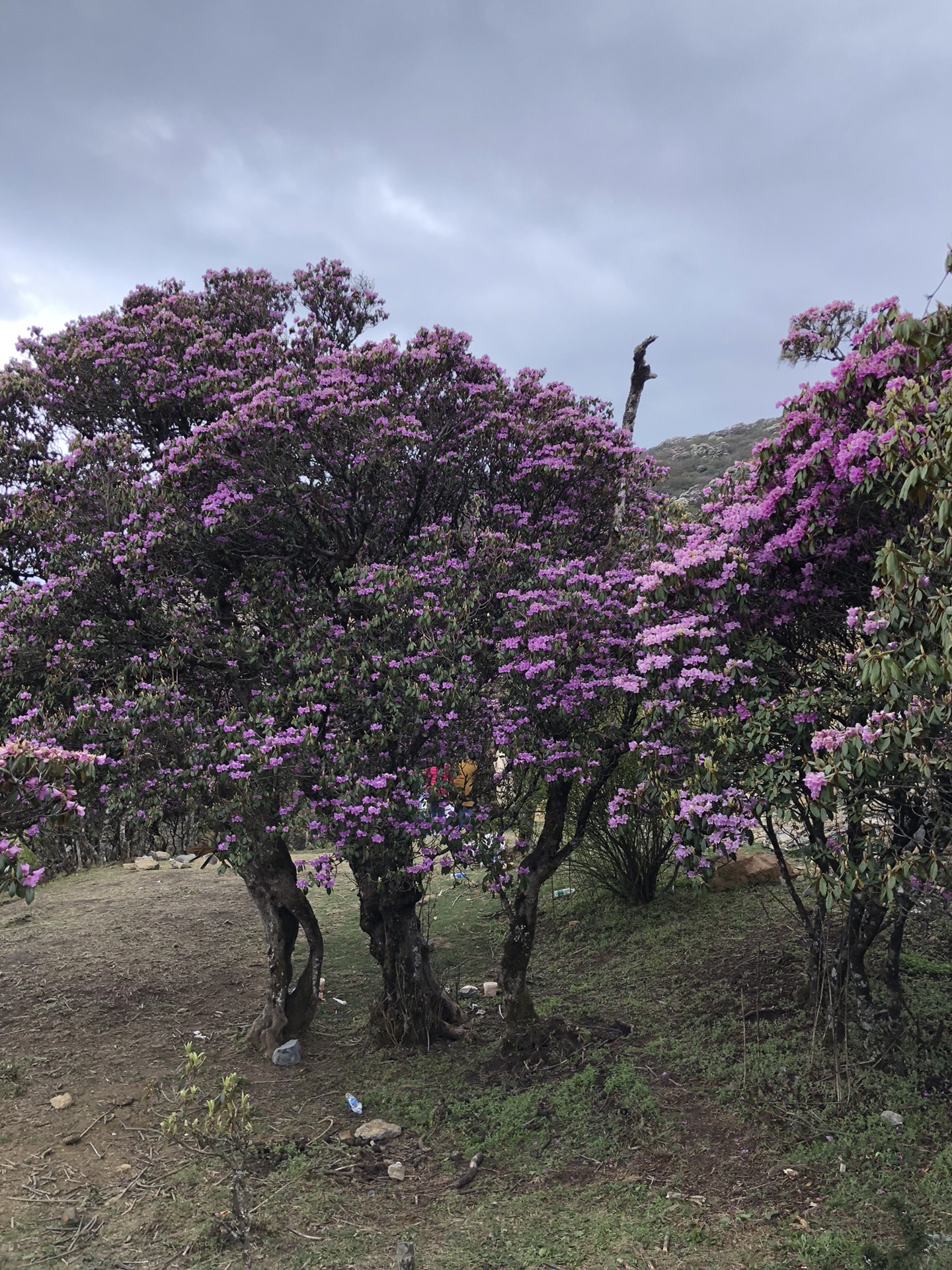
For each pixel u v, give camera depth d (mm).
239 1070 5590
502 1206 3943
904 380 3625
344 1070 5570
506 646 4867
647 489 6379
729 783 4246
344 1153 4480
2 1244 3719
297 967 7891
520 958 5602
